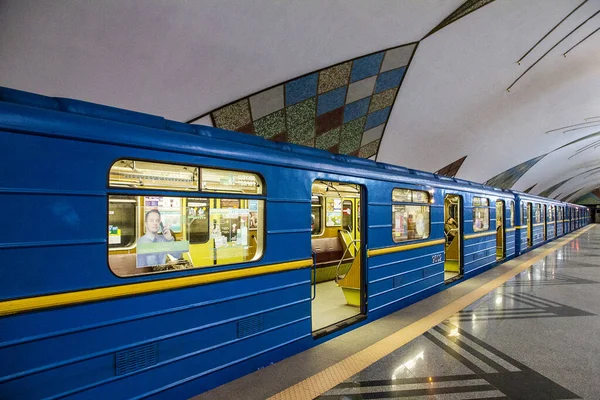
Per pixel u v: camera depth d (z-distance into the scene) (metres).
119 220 4.55
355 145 12.16
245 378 3.47
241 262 3.53
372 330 4.93
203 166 3.20
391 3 7.08
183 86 6.74
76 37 5.06
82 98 5.93
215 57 6.52
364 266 5.29
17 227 2.25
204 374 3.18
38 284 2.32
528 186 30.98
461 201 8.50
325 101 9.38
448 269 9.55
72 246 2.47
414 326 5.10
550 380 3.54
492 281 8.34
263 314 3.72
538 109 15.98
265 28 6.41
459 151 17.02
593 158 31.11
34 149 2.33
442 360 3.98
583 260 11.99
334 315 5.68
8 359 2.19
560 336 4.73
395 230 5.97
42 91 5.55
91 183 2.57
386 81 10.02
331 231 9.00
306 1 6.22
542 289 7.50
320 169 4.45
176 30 5.66
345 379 3.53
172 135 2.99
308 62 7.79
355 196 9.57
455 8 7.95
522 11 9.00
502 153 20.02
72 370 2.44
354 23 7.28
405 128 12.95
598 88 15.00
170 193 2.98
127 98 6.34
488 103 13.96
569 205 29.77
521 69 12.15
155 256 3.14
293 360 3.92
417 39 8.80
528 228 15.55
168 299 2.96
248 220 3.96
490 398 3.22
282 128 9.41
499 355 4.12
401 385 3.43
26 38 4.78
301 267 4.18
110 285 2.64
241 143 3.57
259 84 7.70
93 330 2.54
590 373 3.69
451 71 10.95
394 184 5.83
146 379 2.81
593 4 9.12
